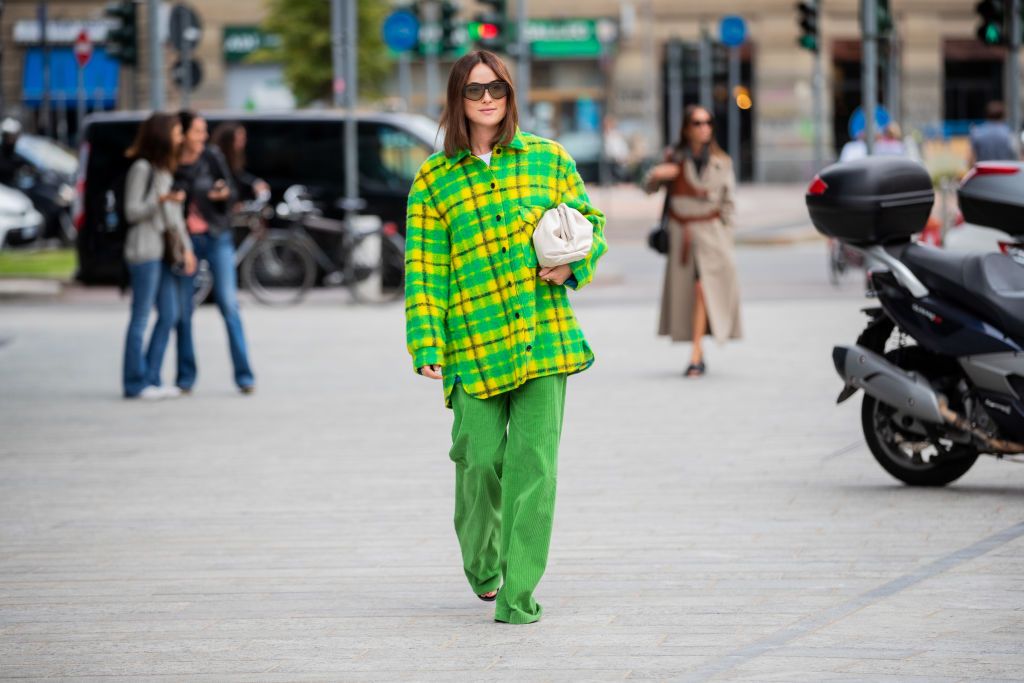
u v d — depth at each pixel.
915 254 12.45
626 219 56.41
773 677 7.86
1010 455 12.52
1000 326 12.02
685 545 10.81
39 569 10.56
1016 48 35.19
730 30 73.81
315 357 22.56
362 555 10.78
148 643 8.76
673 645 8.47
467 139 8.90
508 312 8.82
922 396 12.27
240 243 30.69
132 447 15.44
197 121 18.78
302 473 13.89
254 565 10.55
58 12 76.69
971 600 9.23
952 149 47.00
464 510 9.23
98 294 33.69
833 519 11.54
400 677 8.04
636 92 81.00
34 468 14.37
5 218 42.72
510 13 80.69
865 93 26.30
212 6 78.75
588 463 14.00
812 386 18.47
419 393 18.84
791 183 81.50
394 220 33.72
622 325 25.91
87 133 34.00
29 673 8.24
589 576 10.03
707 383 18.92
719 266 19.42
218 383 20.14
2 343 24.66
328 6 63.75
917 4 80.62
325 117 33.72
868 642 8.43
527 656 8.34
